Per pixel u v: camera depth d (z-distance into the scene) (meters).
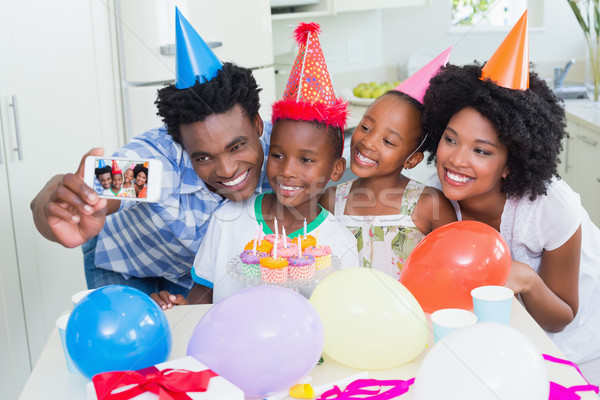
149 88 2.00
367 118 1.23
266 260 0.99
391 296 0.91
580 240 1.26
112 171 0.96
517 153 1.15
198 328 0.87
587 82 2.92
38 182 1.78
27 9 1.72
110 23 1.97
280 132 1.12
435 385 0.77
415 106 1.22
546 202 1.23
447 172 1.18
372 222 1.25
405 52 3.43
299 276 1.00
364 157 1.22
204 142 1.13
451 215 1.26
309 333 0.84
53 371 0.94
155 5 1.95
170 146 1.26
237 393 0.75
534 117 1.13
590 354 1.34
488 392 0.74
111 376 0.79
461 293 1.02
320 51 1.16
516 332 0.81
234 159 1.15
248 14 2.17
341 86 3.22
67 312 1.02
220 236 1.22
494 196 1.25
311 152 1.12
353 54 3.26
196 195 1.27
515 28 1.13
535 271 1.31
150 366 0.86
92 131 1.94
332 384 0.87
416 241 1.23
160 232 1.31
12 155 1.69
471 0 3.45
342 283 0.93
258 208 1.22
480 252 1.02
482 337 0.80
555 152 1.18
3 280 1.66
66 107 1.85
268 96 2.24
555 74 3.22
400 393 0.84
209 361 0.82
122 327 0.87
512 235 1.28
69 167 1.88
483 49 3.45
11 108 1.68
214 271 1.21
